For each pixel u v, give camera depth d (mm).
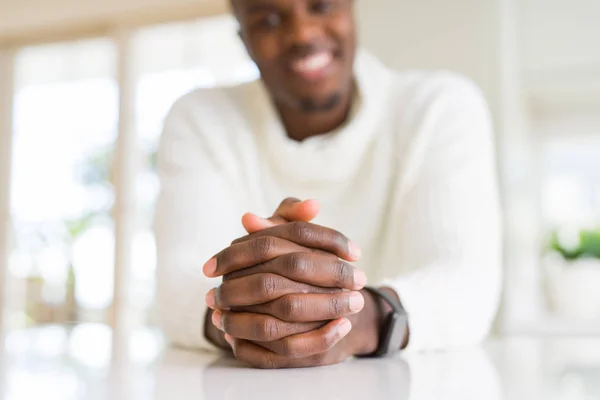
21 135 4129
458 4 1543
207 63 3588
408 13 1582
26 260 4016
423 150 976
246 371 588
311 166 1031
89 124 3941
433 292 742
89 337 1043
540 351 788
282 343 588
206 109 1091
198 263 846
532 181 1736
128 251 3572
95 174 3902
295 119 1064
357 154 1035
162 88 3654
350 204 1063
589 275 1537
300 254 594
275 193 1084
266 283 583
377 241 1061
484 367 609
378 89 1045
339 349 625
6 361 685
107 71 3928
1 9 3900
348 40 977
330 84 979
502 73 1503
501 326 1436
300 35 942
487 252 851
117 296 3543
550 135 1732
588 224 1694
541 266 1689
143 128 3658
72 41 3998
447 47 1546
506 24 1562
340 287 603
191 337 758
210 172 1021
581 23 1646
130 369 606
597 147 1689
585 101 1686
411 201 942
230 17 3537
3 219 4090
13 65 4191
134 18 3670
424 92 1043
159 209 991
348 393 453
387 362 647
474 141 973
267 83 1018
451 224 862
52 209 3992
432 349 745
